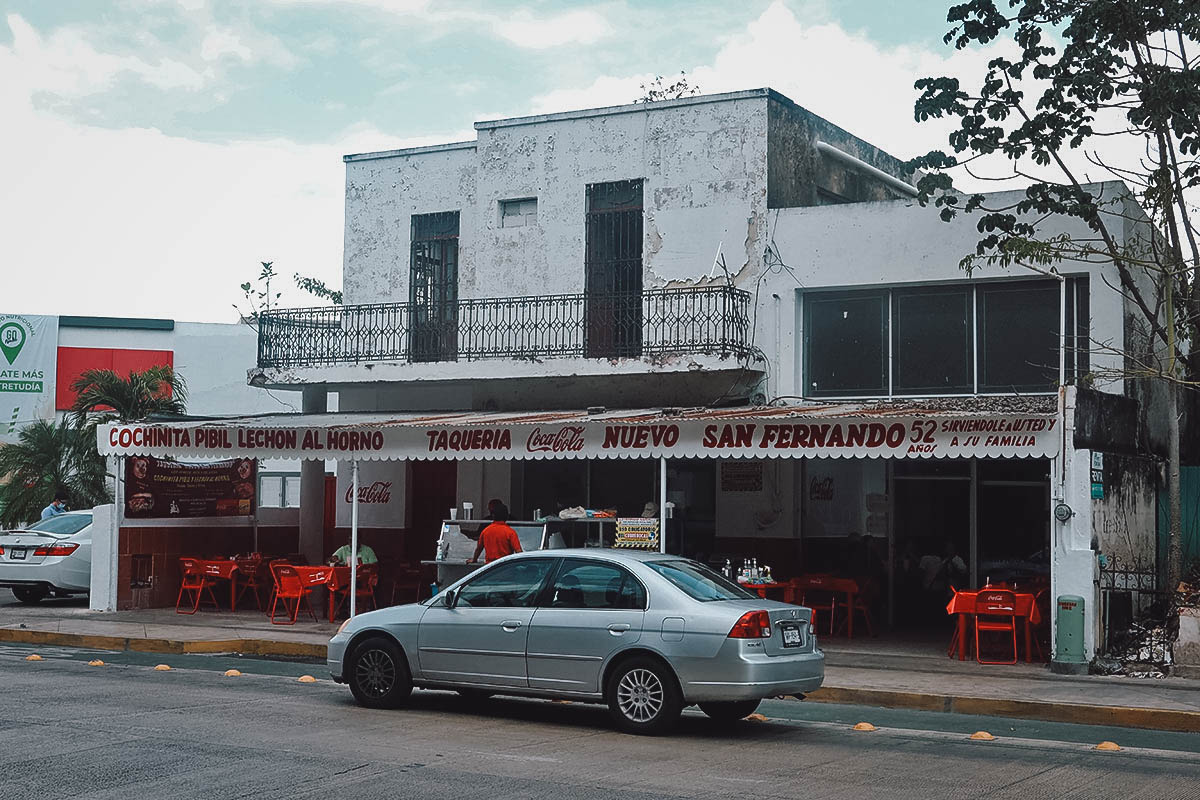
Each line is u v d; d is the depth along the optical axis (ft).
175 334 132.57
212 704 39.68
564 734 35.55
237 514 79.10
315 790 27.20
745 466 68.23
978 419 49.67
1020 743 35.76
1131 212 59.31
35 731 34.01
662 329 68.13
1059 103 54.54
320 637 59.16
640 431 54.80
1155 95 51.34
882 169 82.28
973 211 62.13
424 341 76.33
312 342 77.56
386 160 78.84
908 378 64.03
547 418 58.18
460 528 60.08
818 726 38.50
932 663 52.11
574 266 71.92
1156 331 56.59
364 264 79.10
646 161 70.28
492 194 74.69
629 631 35.73
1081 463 49.85
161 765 29.60
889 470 67.00
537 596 37.81
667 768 30.40
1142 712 40.24
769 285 66.69
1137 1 52.65
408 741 33.65
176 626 63.67
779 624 36.01
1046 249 54.60
